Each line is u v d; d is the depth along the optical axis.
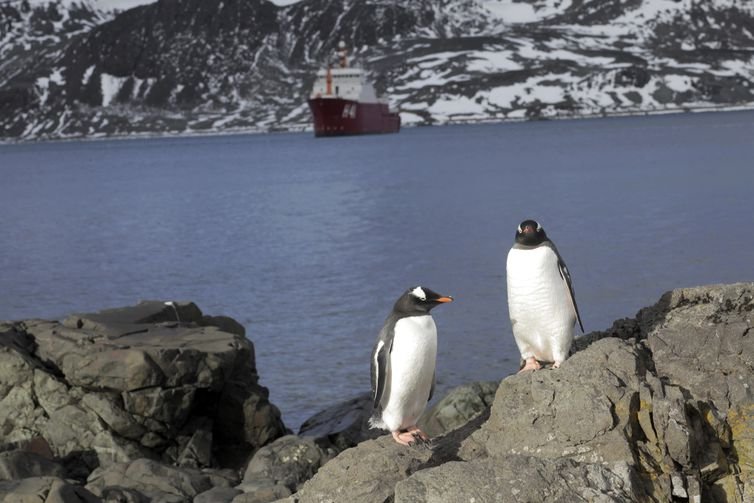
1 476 24.91
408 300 16.08
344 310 56.25
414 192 151.50
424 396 16.55
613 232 88.12
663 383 16.67
